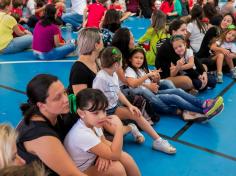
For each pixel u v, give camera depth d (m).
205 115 3.20
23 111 1.78
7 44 5.30
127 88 3.25
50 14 5.00
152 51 4.51
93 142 1.87
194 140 2.96
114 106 2.78
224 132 3.11
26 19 6.93
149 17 8.53
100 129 2.13
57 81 1.74
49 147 1.62
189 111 3.29
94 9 6.30
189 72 3.86
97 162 1.95
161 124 3.25
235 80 4.47
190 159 2.67
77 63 2.67
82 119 1.93
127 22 8.05
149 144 2.88
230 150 2.81
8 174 0.95
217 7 6.89
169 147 2.73
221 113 3.50
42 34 4.96
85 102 1.86
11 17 5.30
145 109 3.14
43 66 4.82
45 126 1.69
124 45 3.19
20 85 4.11
